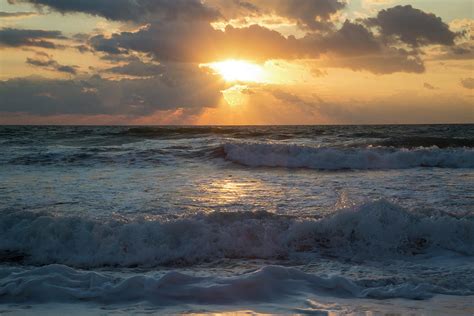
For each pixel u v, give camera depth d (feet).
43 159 59.52
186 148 70.03
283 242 23.31
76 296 16.11
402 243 23.49
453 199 34.27
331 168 58.39
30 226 23.29
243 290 16.60
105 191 38.22
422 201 33.58
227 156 62.03
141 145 80.79
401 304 15.69
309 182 45.06
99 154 63.36
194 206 32.24
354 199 34.40
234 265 21.03
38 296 16.07
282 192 38.45
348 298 16.33
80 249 22.30
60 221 23.52
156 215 27.14
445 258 22.15
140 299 15.94
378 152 63.05
